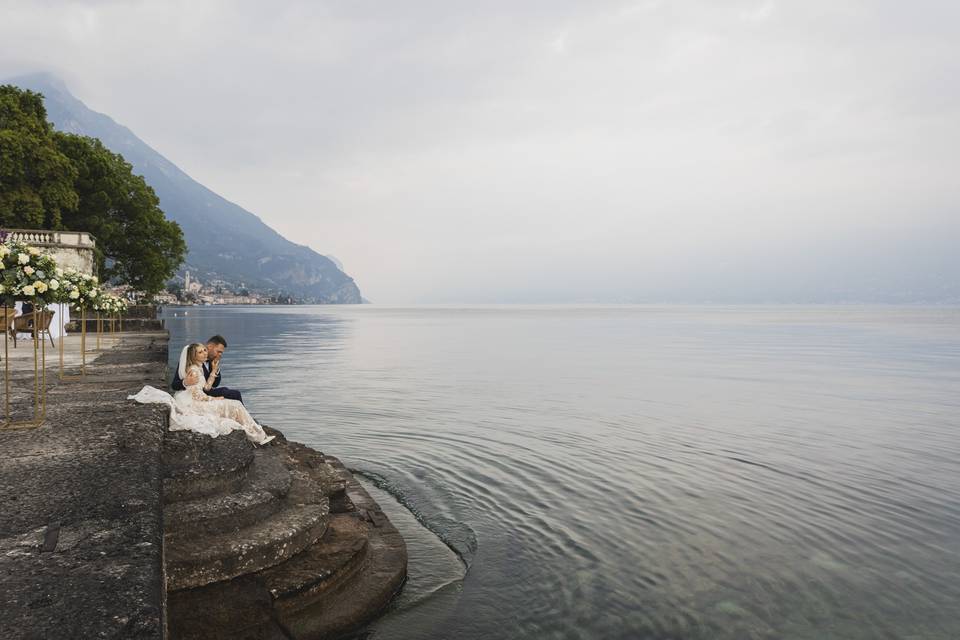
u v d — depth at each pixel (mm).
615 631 5387
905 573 6625
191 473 5590
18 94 38438
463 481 9922
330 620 5152
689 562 6867
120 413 6277
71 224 41656
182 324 78688
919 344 51438
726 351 42906
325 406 17594
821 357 37500
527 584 6262
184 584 4895
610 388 22219
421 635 5227
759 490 9562
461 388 21969
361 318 142750
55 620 2188
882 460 11500
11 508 3400
